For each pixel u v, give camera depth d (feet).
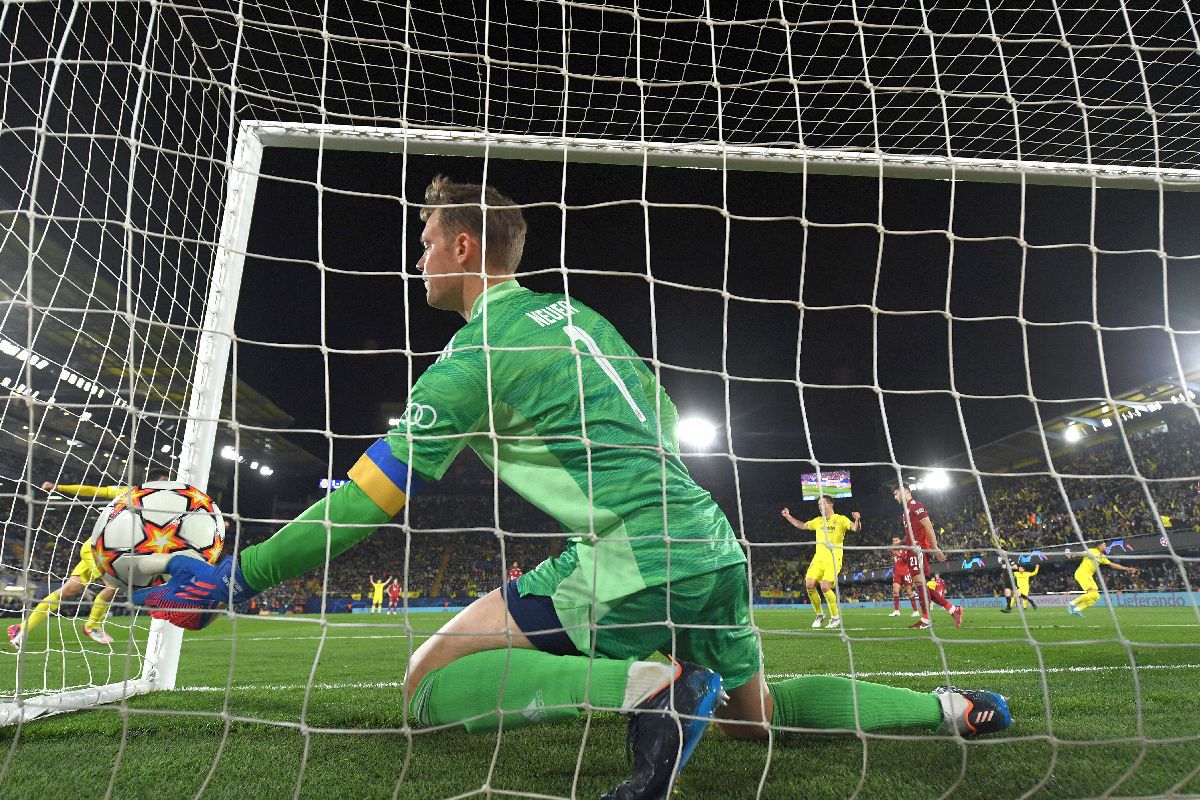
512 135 10.81
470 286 6.47
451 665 6.04
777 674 13.48
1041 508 96.43
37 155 5.23
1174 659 15.40
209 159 5.78
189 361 12.78
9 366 41.86
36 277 32.50
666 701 4.81
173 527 5.48
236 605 5.04
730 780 5.84
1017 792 5.47
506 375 5.45
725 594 5.48
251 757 6.88
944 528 108.99
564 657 5.57
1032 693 10.60
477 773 6.23
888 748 6.90
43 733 8.16
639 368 6.09
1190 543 70.95
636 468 5.36
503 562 5.30
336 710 9.73
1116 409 6.44
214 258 11.38
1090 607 58.70
